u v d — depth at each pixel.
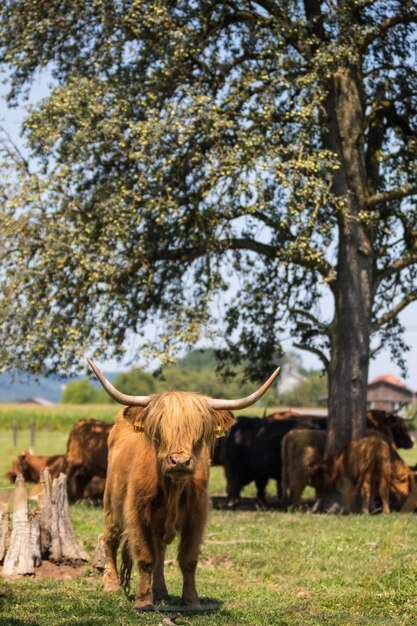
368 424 23.89
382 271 22.12
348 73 21.69
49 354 19.83
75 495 20.58
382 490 19.52
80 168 19.50
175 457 7.43
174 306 19.53
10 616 8.06
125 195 18.81
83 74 20.20
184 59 19.64
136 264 20.16
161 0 18.94
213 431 7.91
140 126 18.30
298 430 21.14
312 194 18.69
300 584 10.26
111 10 19.61
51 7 20.06
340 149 21.25
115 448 9.30
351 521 15.80
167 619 7.74
